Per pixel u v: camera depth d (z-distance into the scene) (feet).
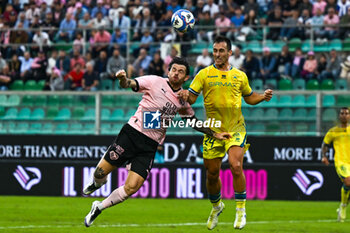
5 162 157.69
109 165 78.89
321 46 185.26
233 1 213.25
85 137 154.92
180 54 181.06
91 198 153.69
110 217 121.60
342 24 189.26
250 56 177.47
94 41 196.44
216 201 90.53
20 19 221.87
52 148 156.15
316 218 123.03
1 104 168.25
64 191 155.63
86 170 154.51
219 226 109.09
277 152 150.51
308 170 149.48
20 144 157.17
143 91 79.46
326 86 176.14
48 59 188.55
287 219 120.88
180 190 153.07
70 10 220.64
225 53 85.15
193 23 95.30
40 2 229.66
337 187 148.77
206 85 86.69
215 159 88.17
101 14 212.23
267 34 187.73
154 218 120.47
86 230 101.86
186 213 128.47
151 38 193.36
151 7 212.02
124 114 160.56
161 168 153.58
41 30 198.18
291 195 150.00
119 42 195.42
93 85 179.52
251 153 151.64
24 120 166.40
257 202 148.97
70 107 164.35
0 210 130.72
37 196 156.46
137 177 77.30
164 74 176.86
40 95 167.12
